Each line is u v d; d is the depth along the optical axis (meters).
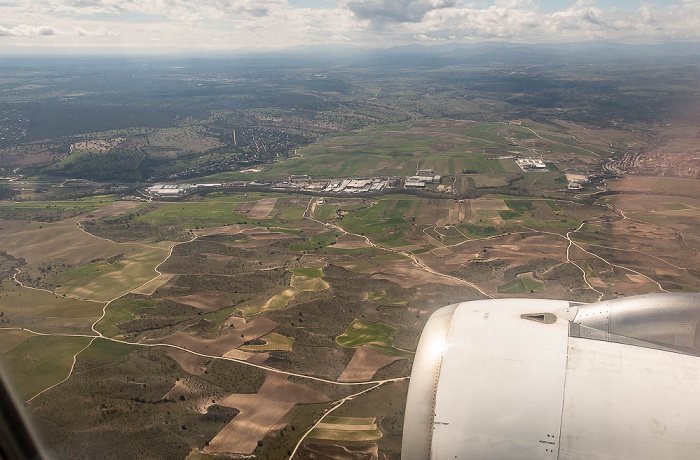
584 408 7.09
